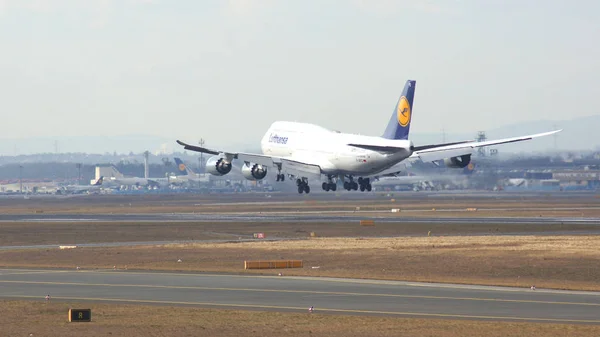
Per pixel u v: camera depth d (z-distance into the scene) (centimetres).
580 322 10225
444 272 16088
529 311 11075
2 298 12450
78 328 9950
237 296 12612
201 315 10838
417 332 9619
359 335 9462
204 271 16225
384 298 12331
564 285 14250
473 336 9375
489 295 12712
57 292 13112
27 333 9644
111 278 15038
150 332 9700
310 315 10806
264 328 9906
